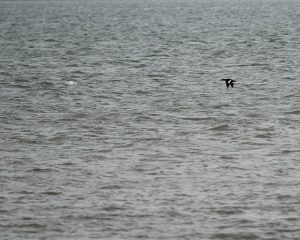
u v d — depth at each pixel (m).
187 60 158.38
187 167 69.00
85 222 56.22
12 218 56.91
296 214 57.34
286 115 92.81
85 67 146.00
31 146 77.62
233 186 63.31
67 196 61.38
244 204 59.25
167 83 121.88
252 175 66.25
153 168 68.81
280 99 104.69
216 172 67.31
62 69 142.50
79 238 53.53
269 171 67.44
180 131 84.00
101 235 54.00
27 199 60.75
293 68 140.88
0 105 101.38
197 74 134.00
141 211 58.03
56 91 113.44
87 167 69.31
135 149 75.88
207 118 91.12
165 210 58.19
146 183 64.38
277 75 131.12
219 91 112.44
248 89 114.06
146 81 124.56
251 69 140.88
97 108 98.88
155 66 147.12
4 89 116.25
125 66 147.62
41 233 54.44
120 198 60.75
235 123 87.75
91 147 76.94
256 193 61.56
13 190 62.91
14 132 84.19
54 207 59.00
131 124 88.19
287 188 62.69
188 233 54.34
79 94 110.75
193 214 57.47
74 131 84.56
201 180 65.06
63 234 54.25
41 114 94.81
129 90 114.56
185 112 95.50
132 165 69.88
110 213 57.75
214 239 53.59
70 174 67.19
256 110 96.31
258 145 77.06
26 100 105.56
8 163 70.81
